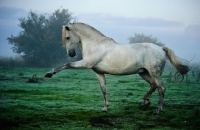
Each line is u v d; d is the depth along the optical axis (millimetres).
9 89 15195
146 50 9648
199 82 21875
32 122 8414
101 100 12539
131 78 25812
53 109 10172
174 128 8211
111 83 20797
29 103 11164
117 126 8219
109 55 9430
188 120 8977
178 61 9945
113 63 9422
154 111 9695
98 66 9531
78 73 29953
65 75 26469
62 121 8602
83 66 9398
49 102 11562
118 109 10367
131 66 9484
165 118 9195
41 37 43219
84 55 9688
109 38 9750
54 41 42188
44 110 9961
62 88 16688
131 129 7965
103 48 9484
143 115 9500
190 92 15898
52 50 42625
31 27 43500
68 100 12297
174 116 9414
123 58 9398
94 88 17219
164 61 9844
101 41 9633
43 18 44781
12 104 10773
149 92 10336
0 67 36062
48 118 8867
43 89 16000
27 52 42875
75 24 9938
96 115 9344
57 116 9141
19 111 9617
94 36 9742
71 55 10039
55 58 42844
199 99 13305
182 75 10133
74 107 10633
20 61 43781
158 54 9680
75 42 9992
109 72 9578
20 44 42625
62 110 10023
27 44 42344
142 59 9586
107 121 8680
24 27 43656
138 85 19438
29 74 26484
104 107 9961
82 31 9836
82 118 8984
